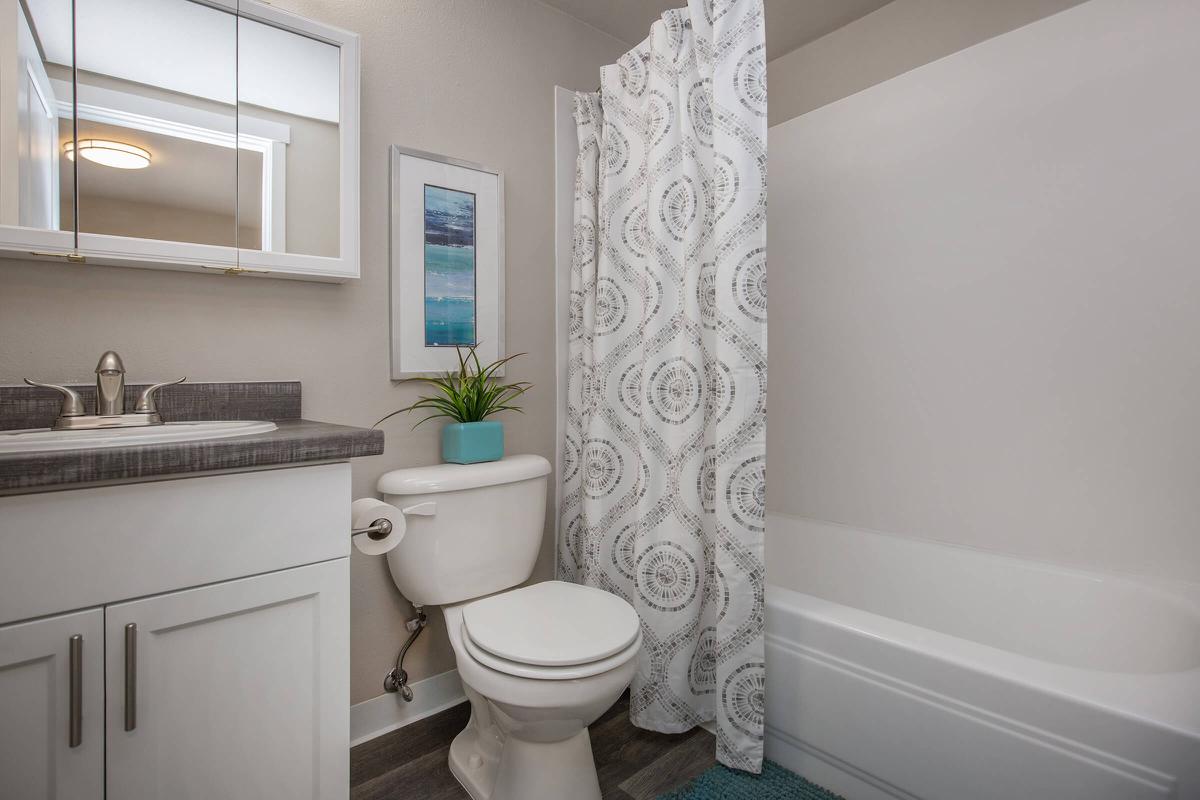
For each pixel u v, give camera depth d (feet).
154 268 4.29
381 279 5.42
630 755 5.07
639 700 5.35
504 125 6.31
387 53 5.43
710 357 5.24
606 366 5.99
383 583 5.41
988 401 5.92
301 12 4.94
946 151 6.19
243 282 4.68
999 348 5.84
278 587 3.27
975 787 3.64
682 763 4.95
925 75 6.34
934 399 6.31
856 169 6.93
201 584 3.04
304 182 4.74
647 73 5.83
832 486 7.18
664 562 5.29
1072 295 5.39
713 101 4.85
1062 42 5.43
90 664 2.75
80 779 2.75
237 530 3.14
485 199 6.10
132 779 2.88
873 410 6.81
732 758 4.67
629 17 6.98
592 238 6.57
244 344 4.69
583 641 3.99
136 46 4.09
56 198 3.79
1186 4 4.81
